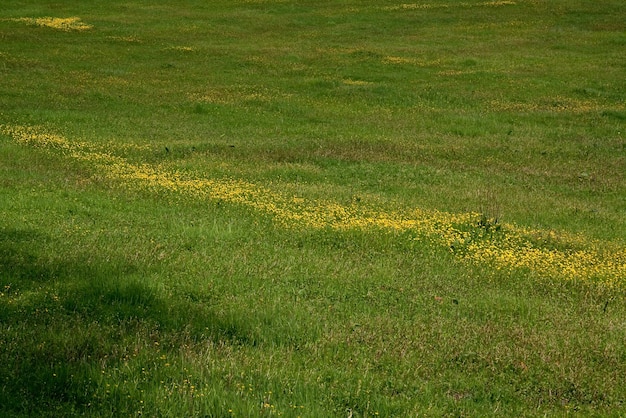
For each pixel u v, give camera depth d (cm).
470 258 1295
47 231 1267
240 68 3631
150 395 696
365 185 1839
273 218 1461
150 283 1030
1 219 1323
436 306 1050
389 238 1362
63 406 684
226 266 1145
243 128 2508
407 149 2250
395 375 809
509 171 2066
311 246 1320
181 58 3809
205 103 2831
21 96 2789
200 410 680
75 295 979
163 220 1409
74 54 3756
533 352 886
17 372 741
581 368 849
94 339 834
